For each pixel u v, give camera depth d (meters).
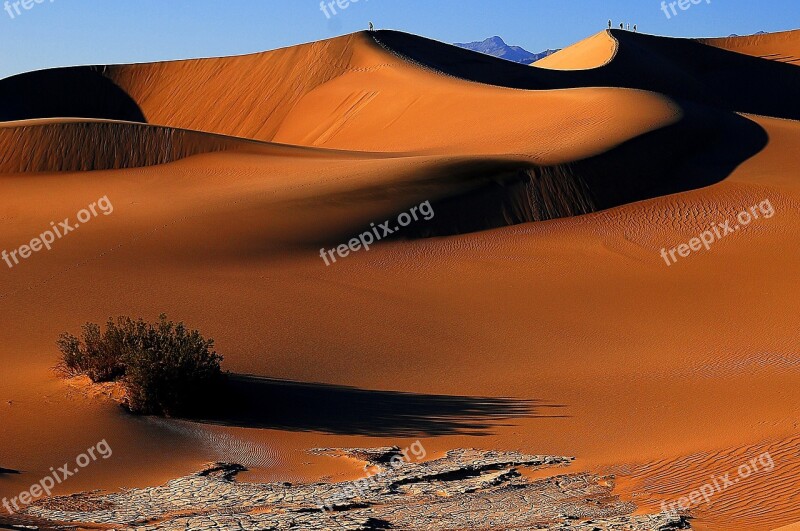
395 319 31.12
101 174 56.38
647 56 127.56
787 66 135.25
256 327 29.11
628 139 57.72
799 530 12.36
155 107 124.25
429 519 14.38
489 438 20.64
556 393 24.56
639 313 33.38
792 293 35.50
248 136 109.06
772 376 26.06
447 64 118.06
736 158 59.12
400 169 49.62
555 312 33.19
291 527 13.27
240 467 17.92
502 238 44.16
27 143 60.56
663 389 24.89
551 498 16.02
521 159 52.62
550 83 114.44
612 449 19.80
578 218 49.16
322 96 104.94
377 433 20.88
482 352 28.56
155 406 21.00
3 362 24.77
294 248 38.69
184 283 33.38
